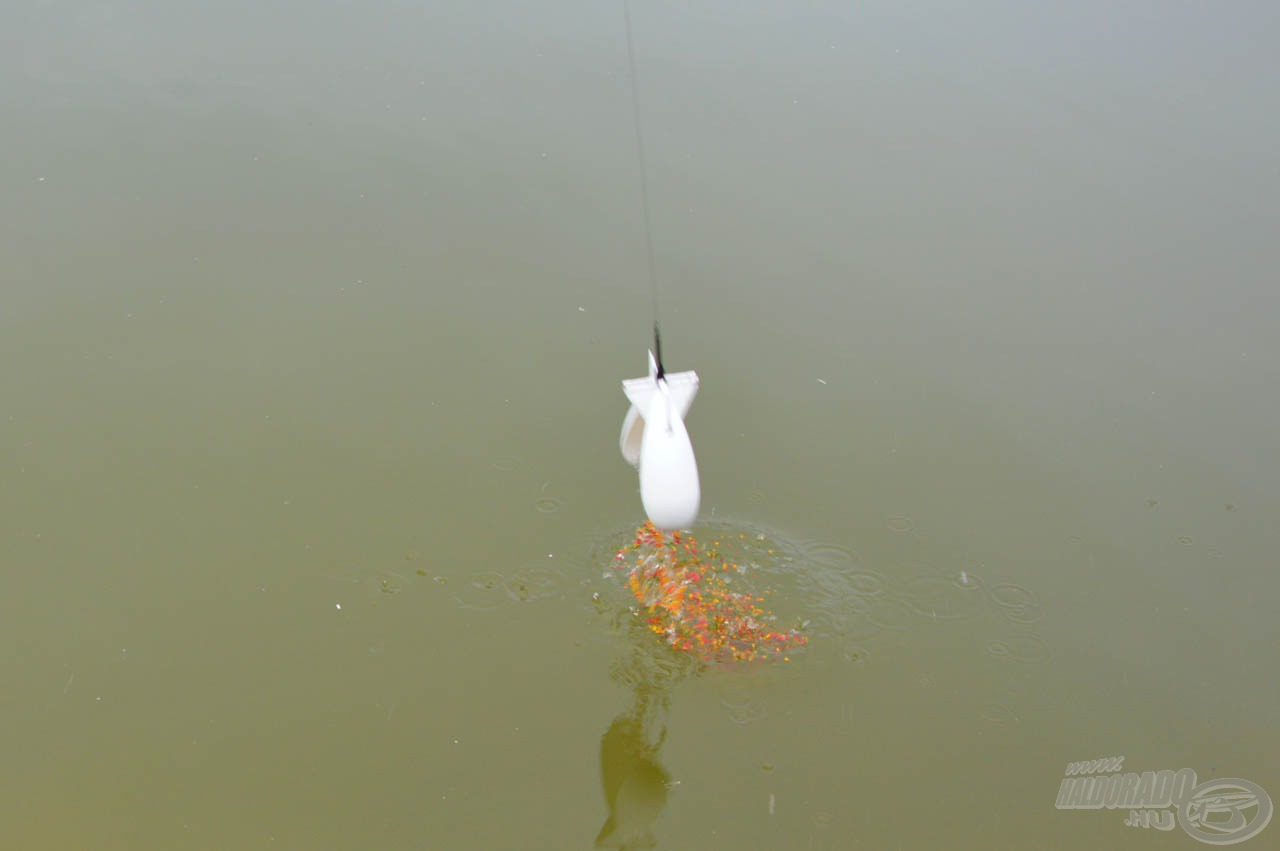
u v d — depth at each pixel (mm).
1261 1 9641
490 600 5145
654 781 4480
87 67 8391
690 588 5215
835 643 5062
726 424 6160
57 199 7215
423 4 9414
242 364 6238
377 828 4246
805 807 4410
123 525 5359
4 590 5047
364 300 6711
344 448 5816
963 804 4430
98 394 5992
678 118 8281
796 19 9398
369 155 7824
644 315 6738
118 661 4816
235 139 7875
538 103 8367
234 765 4453
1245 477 5871
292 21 9109
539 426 6008
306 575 5195
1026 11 9609
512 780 4453
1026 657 5039
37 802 4285
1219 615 5215
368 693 4742
